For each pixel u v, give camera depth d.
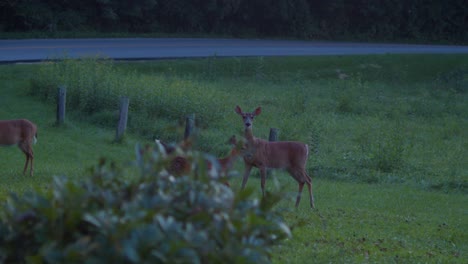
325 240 11.53
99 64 29.44
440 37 71.00
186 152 5.81
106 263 4.82
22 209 5.59
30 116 24.66
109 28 52.47
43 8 48.25
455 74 45.53
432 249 12.00
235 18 60.47
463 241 13.03
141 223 5.01
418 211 15.91
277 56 44.69
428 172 21.50
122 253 4.80
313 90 37.88
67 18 49.66
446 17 71.31
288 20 62.25
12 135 15.96
